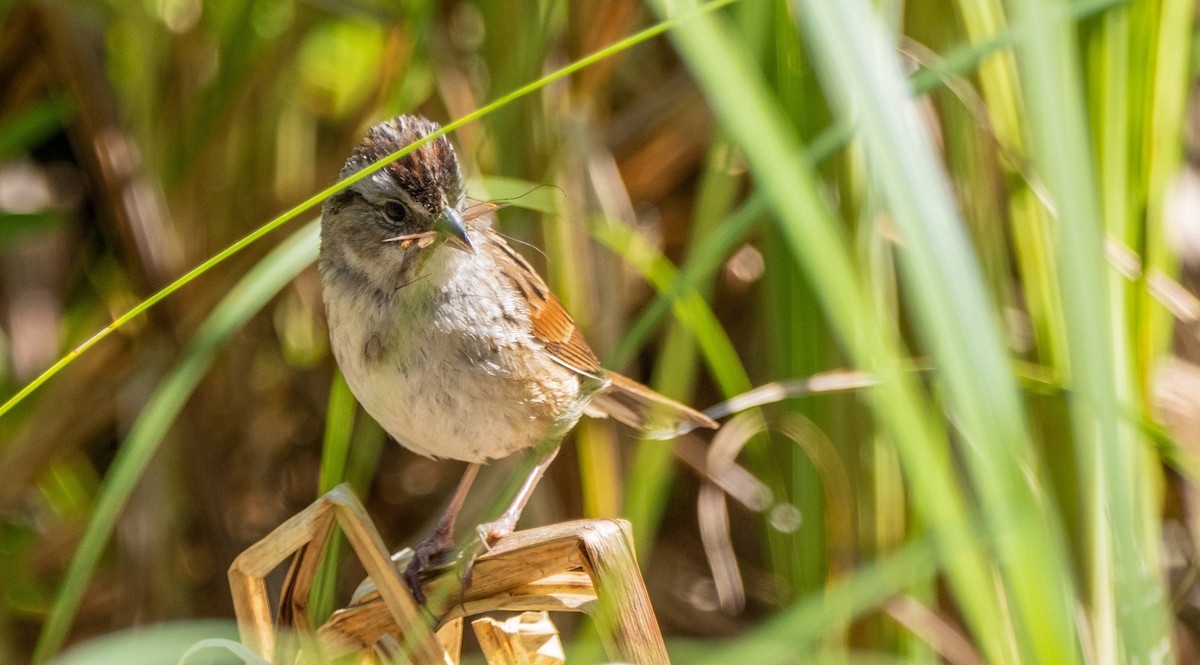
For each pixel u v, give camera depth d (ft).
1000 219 26.96
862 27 15.11
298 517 18.78
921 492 16.92
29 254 36.14
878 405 19.21
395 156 15.69
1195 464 22.20
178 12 33.91
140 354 32.89
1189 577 27.55
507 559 19.13
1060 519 24.57
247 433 34.94
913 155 14.84
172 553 32.76
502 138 28.86
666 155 32.89
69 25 31.76
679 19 15.47
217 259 16.35
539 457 25.31
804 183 15.42
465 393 23.29
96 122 31.91
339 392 23.76
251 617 18.94
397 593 18.45
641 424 27.78
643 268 25.82
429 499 35.81
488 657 19.42
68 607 20.07
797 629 16.99
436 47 31.81
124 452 23.91
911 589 26.05
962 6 24.98
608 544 18.25
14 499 33.01
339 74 36.88
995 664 19.61
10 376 34.78
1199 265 30.37
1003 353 14.58
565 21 29.48
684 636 33.32
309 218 32.78
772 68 25.14
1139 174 23.91
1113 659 21.79
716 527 31.53
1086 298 14.37
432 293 22.91
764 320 31.45
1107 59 23.22
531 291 24.67
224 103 33.12
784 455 28.81
